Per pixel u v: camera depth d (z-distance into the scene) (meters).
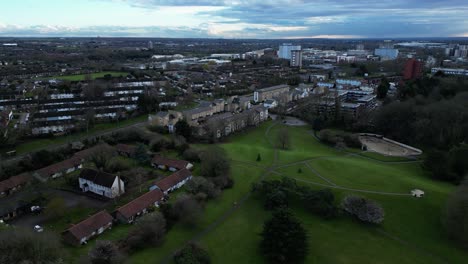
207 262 79.12
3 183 112.25
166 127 186.88
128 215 95.50
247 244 88.88
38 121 185.50
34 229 90.06
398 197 111.69
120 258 75.50
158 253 83.12
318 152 165.00
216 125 177.88
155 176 126.44
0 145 149.75
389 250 87.50
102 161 130.62
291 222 83.56
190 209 96.50
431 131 170.75
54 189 116.06
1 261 65.62
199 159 140.75
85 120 187.62
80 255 79.06
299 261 82.12
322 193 107.12
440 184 125.19
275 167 137.75
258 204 109.56
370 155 162.12
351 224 98.94
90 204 106.19
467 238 88.38
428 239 92.19
